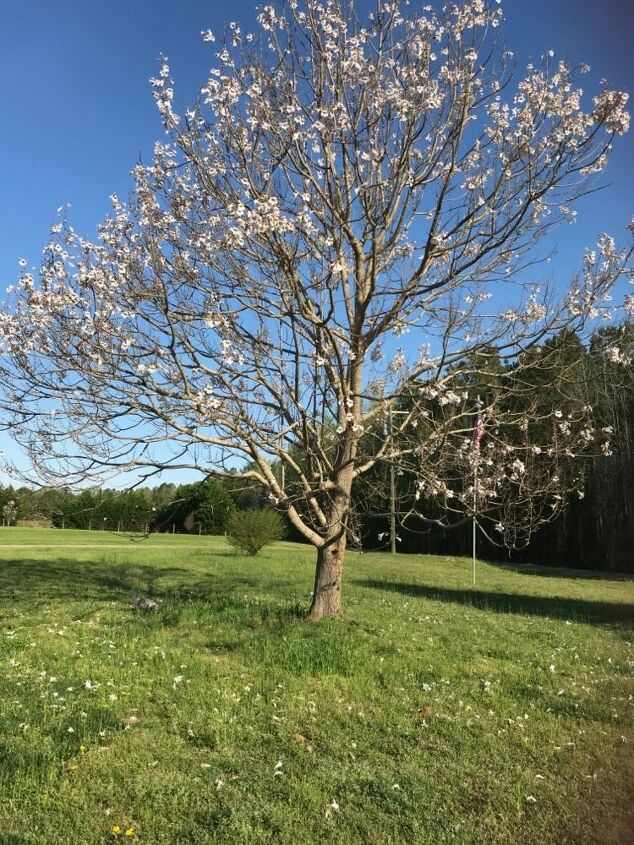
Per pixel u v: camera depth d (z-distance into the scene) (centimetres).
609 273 775
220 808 374
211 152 800
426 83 755
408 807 384
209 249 772
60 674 615
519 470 849
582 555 3125
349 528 953
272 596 1224
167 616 917
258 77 773
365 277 906
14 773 399
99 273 748
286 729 496
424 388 757
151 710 527
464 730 514
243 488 948
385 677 643
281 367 857
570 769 448
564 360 923
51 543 2716
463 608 1236
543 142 742
